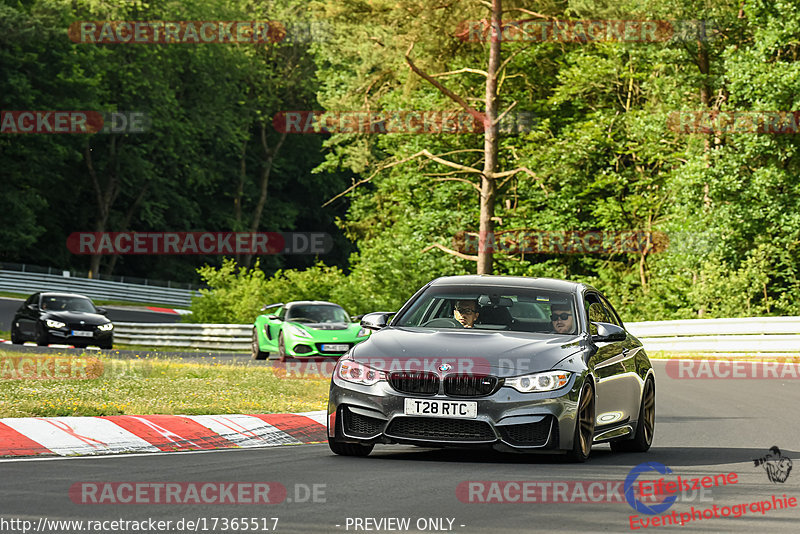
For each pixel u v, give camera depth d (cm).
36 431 4025
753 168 14288
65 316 11969
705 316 13875
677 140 15762
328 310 11000
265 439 4481
